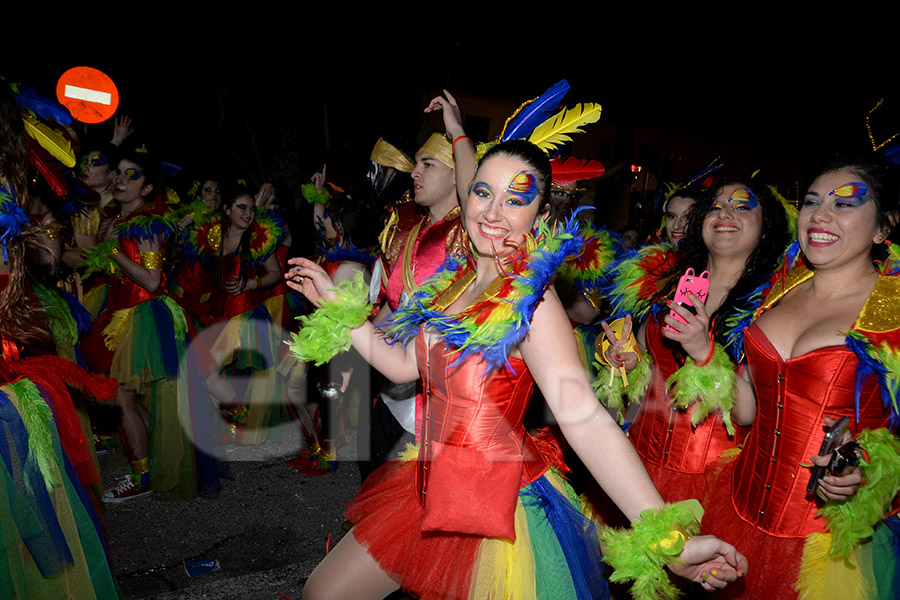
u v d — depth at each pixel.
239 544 3.66
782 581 2.18
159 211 4.13
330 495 4.38
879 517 1.99
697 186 3.38
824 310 2.19
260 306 5.15
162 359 3.99
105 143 4.75
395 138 3.67
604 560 1.79
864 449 1.95
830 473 1.96
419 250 2.97
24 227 2.28
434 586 1.97
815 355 2.12
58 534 2.18
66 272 4.14
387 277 3.19
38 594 2.18
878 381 2.04
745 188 2.61
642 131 18.61
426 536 2.02
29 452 2.14
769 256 2.59
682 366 2.68
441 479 1.96
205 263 5.11
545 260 1.80
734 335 2.45
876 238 2.14
